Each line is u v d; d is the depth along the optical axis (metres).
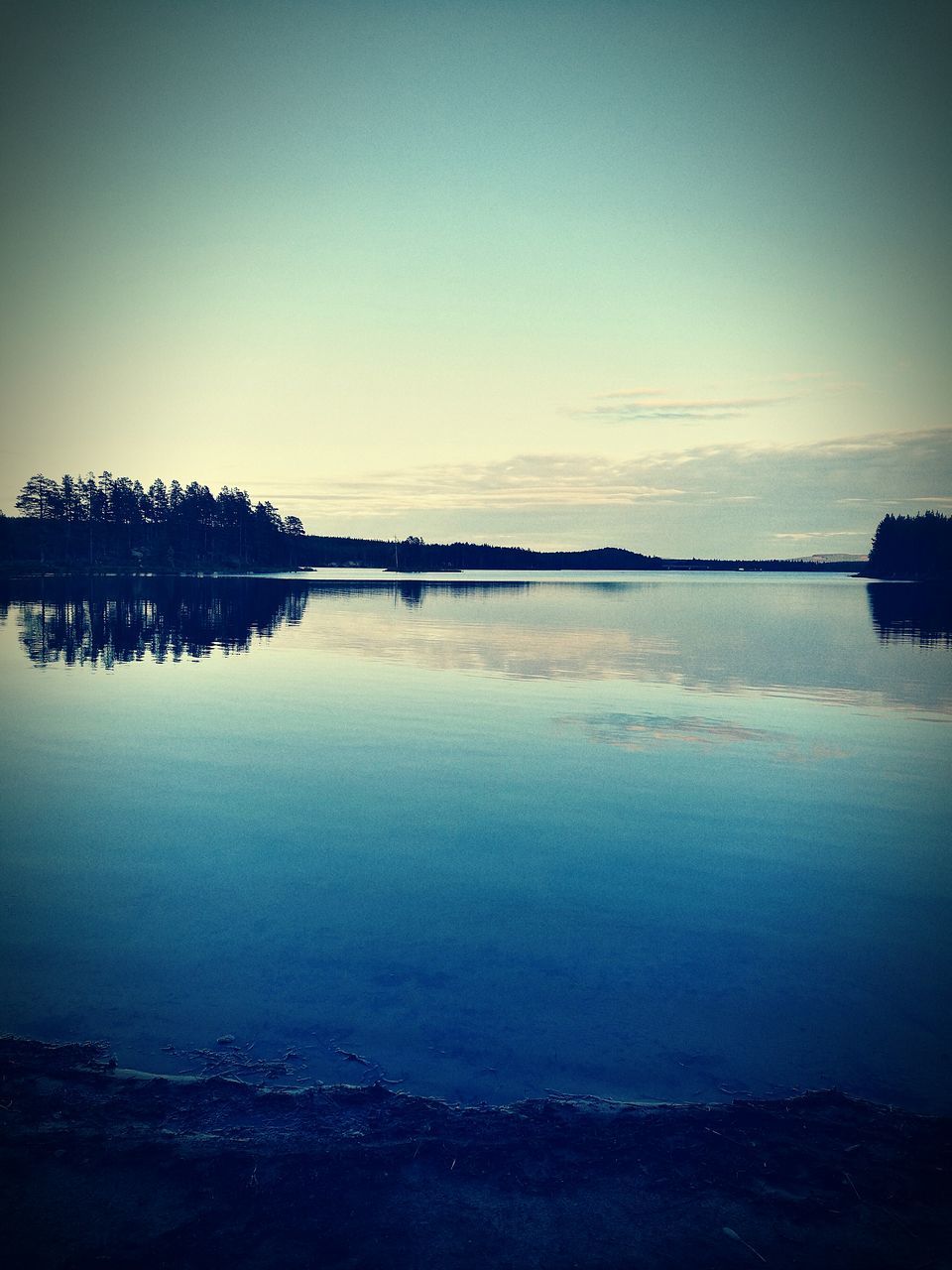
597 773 9.51
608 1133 3.43
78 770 9.45
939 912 5.89
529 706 13.42
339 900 5.95
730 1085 3.82
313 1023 4.30
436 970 4.90
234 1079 3.80
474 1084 3.79
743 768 9.75
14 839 7.15
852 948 5.31
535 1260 2.80
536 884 6.28
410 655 19.88
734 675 17.11
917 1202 3.08
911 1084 3.85
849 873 6.60
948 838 7.42
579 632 26.22
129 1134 3.38
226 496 121.06
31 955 5.04
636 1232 2.92
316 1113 3.54
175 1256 2.79
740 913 5.81
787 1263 2.80
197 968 4.89
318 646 21.66
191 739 10.99
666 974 4.91
